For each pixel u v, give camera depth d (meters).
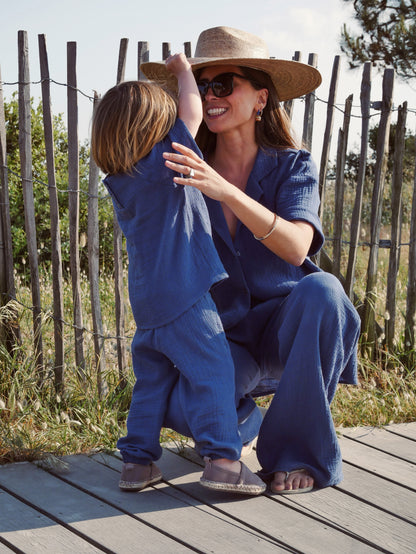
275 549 1.98
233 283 2.52
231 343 2.56
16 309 3.51
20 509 2.23
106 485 2.44
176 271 2.20
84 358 3.68
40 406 3.18
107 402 3.50
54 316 3.60
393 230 4.27
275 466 2.41
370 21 12.77
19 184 7.07
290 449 2.40
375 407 3.50
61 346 3.58
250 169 2.61
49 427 3.11
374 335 4.31
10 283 3.56
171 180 2.17
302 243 2.38
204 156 2.72
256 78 2.56
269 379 2.78
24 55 3.43
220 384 2.22
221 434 2.21
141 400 2.37
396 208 4.24
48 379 3.56
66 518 2.16
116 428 3.12
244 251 2.53
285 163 2.54
